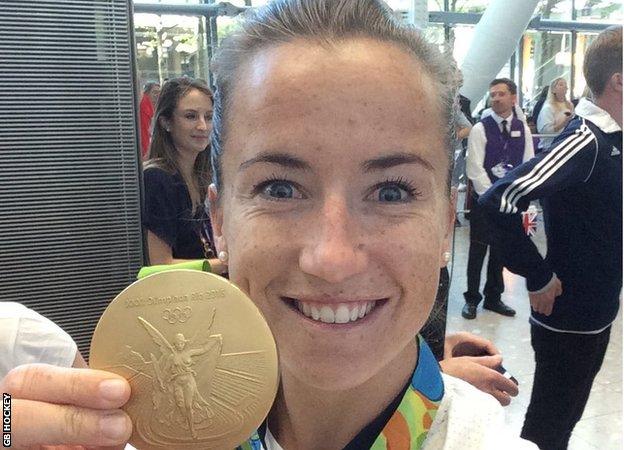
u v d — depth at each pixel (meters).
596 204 1.78
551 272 1.86
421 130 0.59
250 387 0.57
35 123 1.69
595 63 1.74
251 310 0.57
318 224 0.56
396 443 0.66
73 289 1.81
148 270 0.69
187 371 0.57
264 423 0.73
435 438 0.66
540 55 8.23
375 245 0.57
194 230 2.11
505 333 3.49
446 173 0.65
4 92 1.64
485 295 3.85
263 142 0.57
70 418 0.56
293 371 0.61
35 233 1.74
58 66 1.68
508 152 3.78
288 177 0.57
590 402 2.66
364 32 0.58
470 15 7.49
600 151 1.73
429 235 0.60
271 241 0.58
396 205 0.58
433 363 0.71
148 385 0.58
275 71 0.57
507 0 5.22
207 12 5.86
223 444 0.58
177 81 2.17
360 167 0.56
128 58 1.77
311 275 0.56
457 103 0.71
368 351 0.59
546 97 6.84
